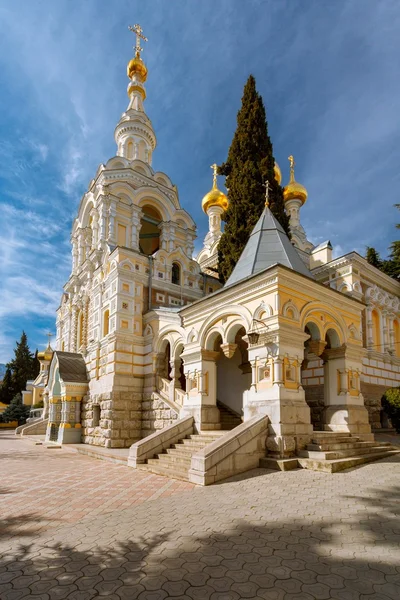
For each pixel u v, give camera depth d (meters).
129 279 21.36
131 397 19.95
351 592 4.57
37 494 9.74
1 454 18.91
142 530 6.72
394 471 10.41
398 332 25.09
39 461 16.03
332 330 14.54
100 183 26.62
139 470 12.82
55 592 4.66
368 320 22.19
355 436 13.33
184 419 14.73
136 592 4.63
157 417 18.84
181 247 26.52
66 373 23.14
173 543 6.09
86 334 25.69
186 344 16.14
